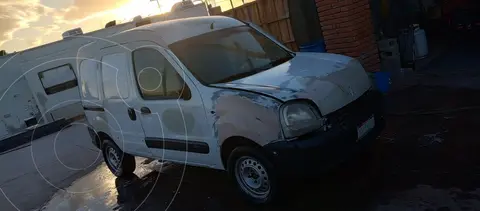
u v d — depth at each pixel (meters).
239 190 4.28
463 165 3.85
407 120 5.18
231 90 3.96
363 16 6.66
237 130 3.90
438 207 3.36
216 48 4.71
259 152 3.85
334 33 6.73
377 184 3.96
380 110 4.18
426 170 3.95
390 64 7.23
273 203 4.13
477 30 8.17
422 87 6.15
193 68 4.41
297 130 3.55
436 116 5.04
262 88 3.84
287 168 3.62
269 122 3.62
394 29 8.43
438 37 8.65
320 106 3.65
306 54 4.84
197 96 4.23
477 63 6.46
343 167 4.49
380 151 4.61
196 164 4.70
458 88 5.68
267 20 9.20
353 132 3.76
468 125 4.57
